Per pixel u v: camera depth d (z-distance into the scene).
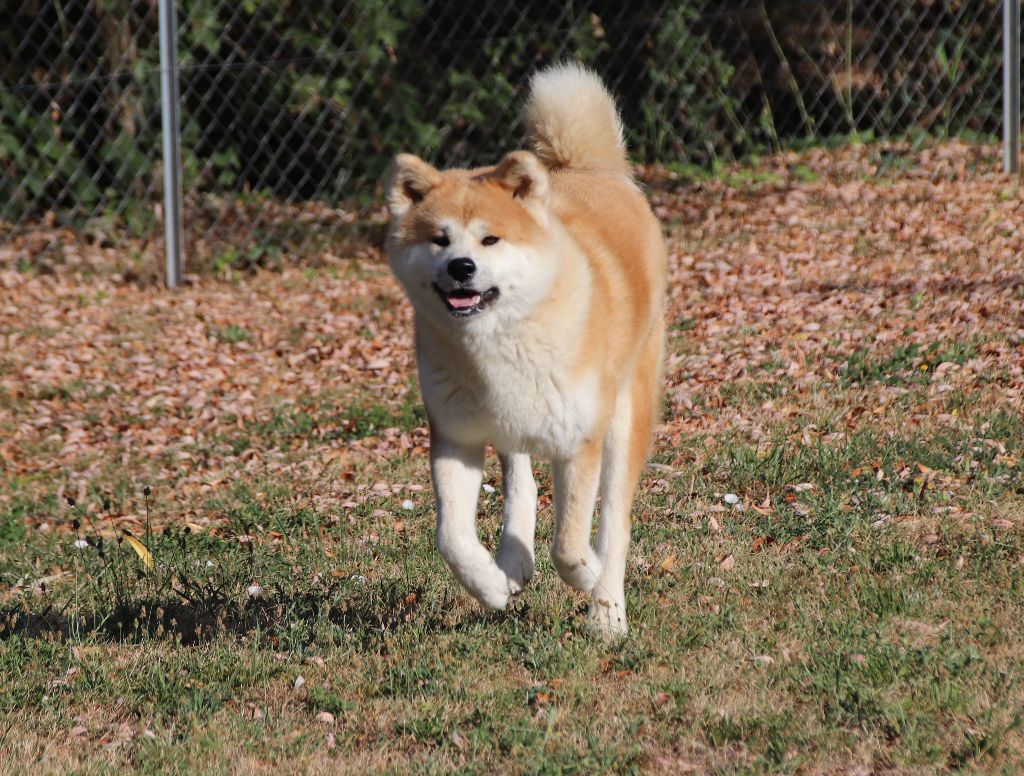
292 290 17.56
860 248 16.14
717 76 21.66
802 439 10.51
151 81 20.20
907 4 21.62
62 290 17.72
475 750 5.94
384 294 16.94
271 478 11.25
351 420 12.46
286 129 21.44
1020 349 11.98
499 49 21.16
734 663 6.80
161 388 14.03
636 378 7.84
